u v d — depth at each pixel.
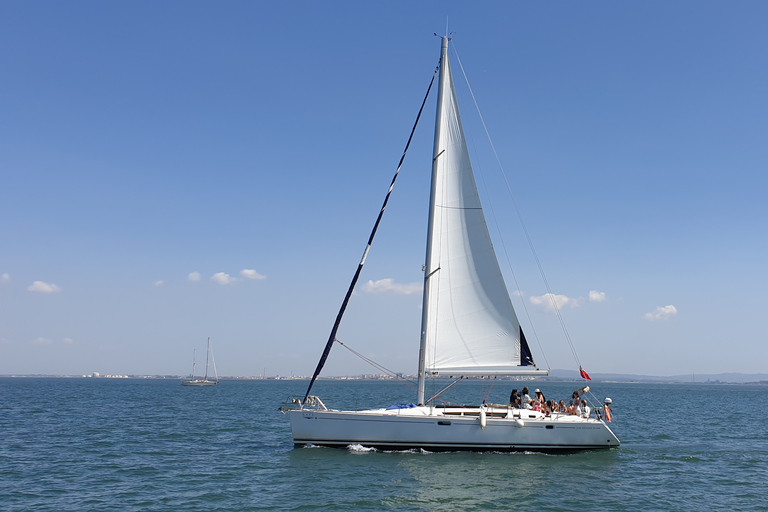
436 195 25.12
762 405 83.31
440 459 22.42
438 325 24.59
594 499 17.84
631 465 23.11
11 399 75.06
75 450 27.17
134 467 22.64
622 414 54.28
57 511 16.33
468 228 25.25
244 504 17.00
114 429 36.38
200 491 18.56
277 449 27.22
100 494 18.28
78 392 107.31
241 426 38.97
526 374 24.73
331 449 23.73
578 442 24.09
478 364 24.64
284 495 17.88
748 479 21.11
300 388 155.25
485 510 16.53
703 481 20.64
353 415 23.50
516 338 24.92
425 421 23.19
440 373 24.20
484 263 25.19
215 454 25.73
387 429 23.34
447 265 25.00
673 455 25.97
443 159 25.34
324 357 24.94
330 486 18.75
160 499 17.61
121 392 109.88
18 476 21.05
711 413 59.38
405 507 16.67
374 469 20.83
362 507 16.66
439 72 25.41
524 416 23.61
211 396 92.62
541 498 17.78
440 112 25.33
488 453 23.38
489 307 24.98
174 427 37.97
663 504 17.47
